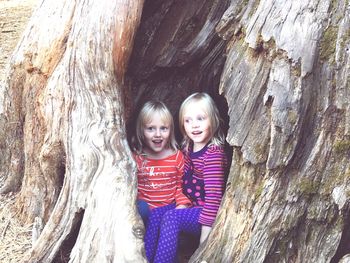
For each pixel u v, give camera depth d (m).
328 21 1.06
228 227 1.17
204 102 1.37
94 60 1.26
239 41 1.20
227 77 1.18
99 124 1.21
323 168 1.07
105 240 1.05
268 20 1.10
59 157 1.36
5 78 1.57
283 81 1.06
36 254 1.21
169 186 1.41
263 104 1.10
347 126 1.05
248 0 1.26
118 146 1.19
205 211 1.30
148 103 1.42
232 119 1.15
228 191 1.19
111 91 1.26
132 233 1.03
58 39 1.40
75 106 1.25
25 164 1.48
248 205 1.13
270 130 1.09
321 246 1.11
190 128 1.38
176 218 1.31
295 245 1.12
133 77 1.50
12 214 1.49
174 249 1.29
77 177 1.17
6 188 1.60
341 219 1.09
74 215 1.17
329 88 1.05
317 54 1.05
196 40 1.47
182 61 1.49
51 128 1.34
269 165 1.08
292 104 1.05
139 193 1.41
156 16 1.46
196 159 1.39
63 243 1.21
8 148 1.61
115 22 1.27
